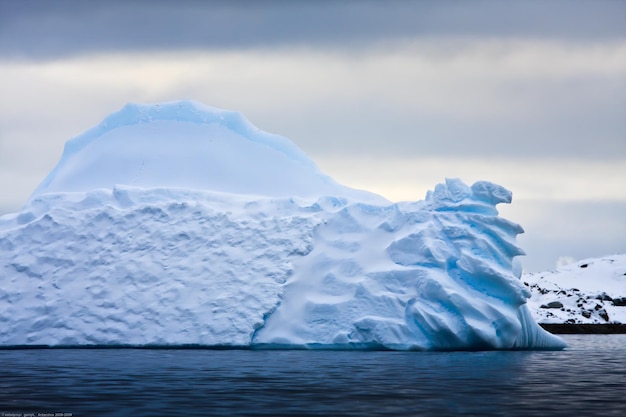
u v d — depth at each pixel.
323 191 114.19
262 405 49.78
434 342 91.31
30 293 100.19
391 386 58.34
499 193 96.69
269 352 88.94
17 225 109.31
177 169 113.88
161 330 94.94
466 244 94.06
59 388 56.81
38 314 98.38
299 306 94.94
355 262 97.12
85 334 96.06
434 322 90.25
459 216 96.44
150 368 70.44
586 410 48.31
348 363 75.31
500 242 94.56
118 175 114.56
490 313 90.88
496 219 95.06
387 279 94.00
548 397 53.44
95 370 68.75
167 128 119.12
